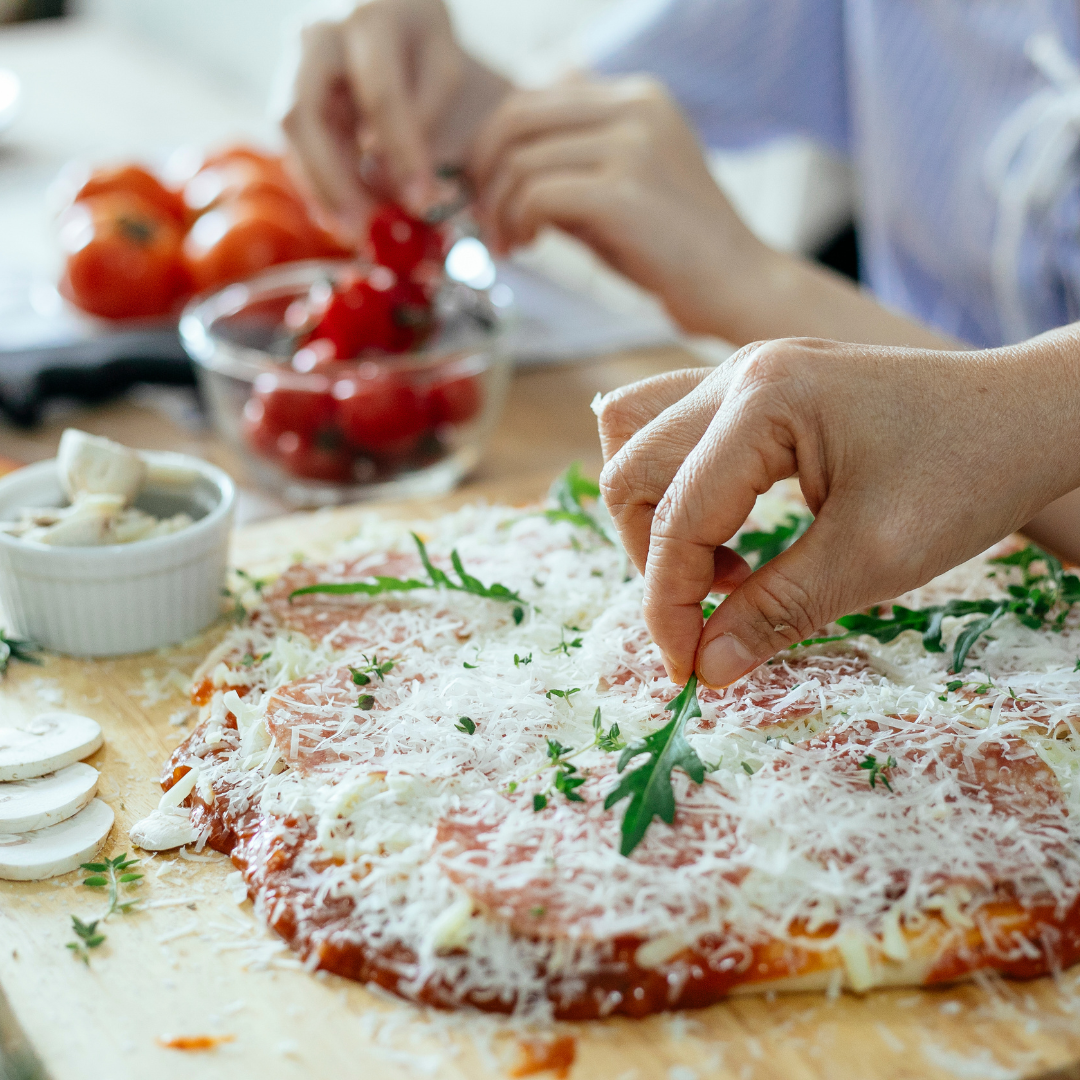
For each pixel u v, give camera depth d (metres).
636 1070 0.77
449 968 0.81
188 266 1.98
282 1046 0.78
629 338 2.09
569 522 1.34
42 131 3.06
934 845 0.87
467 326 1.72
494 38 3.46
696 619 0.88
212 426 1.82
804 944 0.82
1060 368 0.84
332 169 1.84
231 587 1.32
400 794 0.92
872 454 0.80
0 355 1.77
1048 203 1.88
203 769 1.01
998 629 1.14
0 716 1.10
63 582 1.15
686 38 2.41
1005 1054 0.78
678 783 0.92
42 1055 0.77
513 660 1.07
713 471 0.81
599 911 0.81
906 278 2.28
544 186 1.77
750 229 1.81
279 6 3.98
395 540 1.37
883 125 2.16
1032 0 1.94
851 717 1.00
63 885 0.92
